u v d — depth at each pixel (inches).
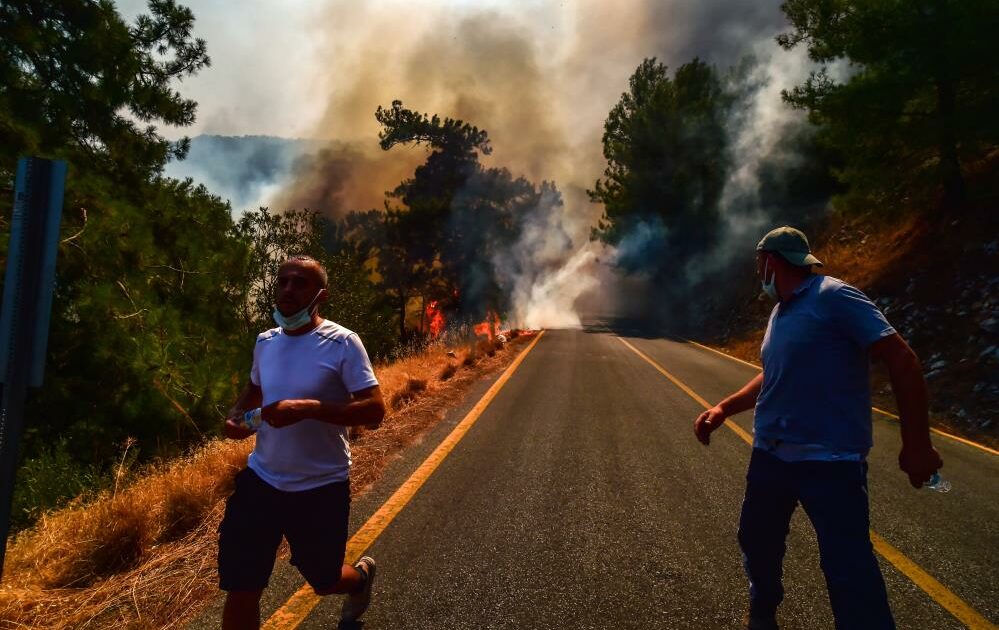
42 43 399.9
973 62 479.5
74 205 343.6
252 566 89.7
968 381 388.2
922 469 78.9
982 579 135.8
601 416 307.3
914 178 568.4
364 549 141.5
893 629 79.7
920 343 479.5
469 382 414.6
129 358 307.6
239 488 94.4
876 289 614.2
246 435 96.7
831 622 113.0
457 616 112.6
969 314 465.7
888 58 521.7
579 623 111.3
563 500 179.5
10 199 335.6
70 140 430.0
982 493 205.2
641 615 114.7
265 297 420.5
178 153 518.0
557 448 240.7
